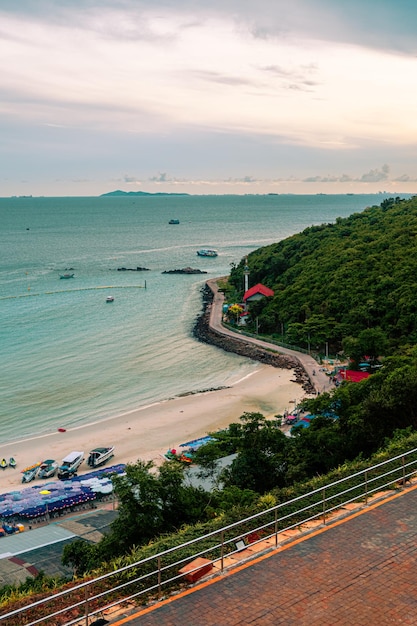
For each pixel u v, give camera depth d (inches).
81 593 579.5
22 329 4803.2
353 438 1470.2
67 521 1835.6
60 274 7642.7
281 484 1453.0
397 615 518.0
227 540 660.1
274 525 687.7
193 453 2472.9
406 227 5354.3
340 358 3944.4
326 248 5753.0
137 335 4687.5
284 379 3654.0
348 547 635.5
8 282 7086.6
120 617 523.2
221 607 533.3
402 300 3949.3
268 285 5812.0
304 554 622.8
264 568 597.3
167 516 1000.2
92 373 3750.0
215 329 4825.3
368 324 4015.8
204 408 3181.6
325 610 526.0
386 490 784.9
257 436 1578.5
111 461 2576.3
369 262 4790.8
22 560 1509.6
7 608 572.4
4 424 2970.0
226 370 3863.2
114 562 648.4
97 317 5290.4
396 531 668.7
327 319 4242.1
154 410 3166.8
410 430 1221.7
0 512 2071.9
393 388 1441.9
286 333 4539.9
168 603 541.6
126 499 986.7
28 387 3472.0
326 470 1444.4
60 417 3068.4
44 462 2544.3
